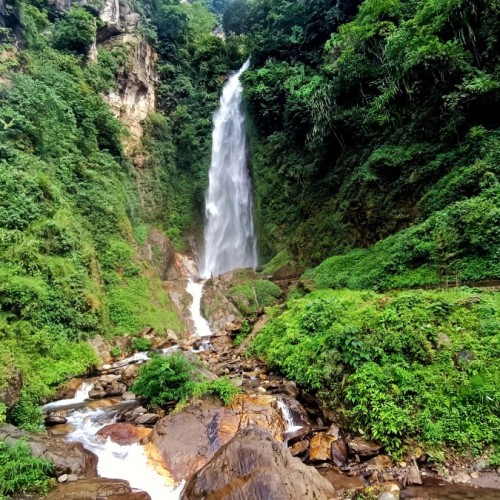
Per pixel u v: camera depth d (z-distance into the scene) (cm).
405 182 1320
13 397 668
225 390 675
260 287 1661
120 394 835
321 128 1711
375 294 912
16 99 1352
